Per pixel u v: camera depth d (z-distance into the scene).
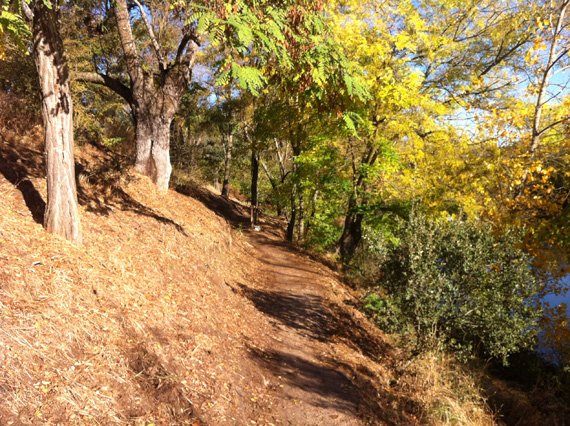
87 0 12.77
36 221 5.39
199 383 4.52
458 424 6.02
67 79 5.10
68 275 4.59
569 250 8.77
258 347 6.69
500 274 7.99
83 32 12.38
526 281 8.11
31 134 8.39
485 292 7.93
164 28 11.56
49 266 4.52
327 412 5.25
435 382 7.04
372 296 12.19
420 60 16.42
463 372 7.89
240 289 9.39
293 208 20.88
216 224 13.27
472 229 8.34
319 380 6.21
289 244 18.47
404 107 13.33
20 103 8.59
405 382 7.13
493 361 10.73
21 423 2.71
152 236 7.89
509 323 7.86
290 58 5.07
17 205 5.54
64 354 3.54
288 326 8.40
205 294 7.34
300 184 17.55
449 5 15.65
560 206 8.62
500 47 15.94
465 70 16.84
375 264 16.52
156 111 11.32
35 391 3.02
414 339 8.43
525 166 9.29
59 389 3.17
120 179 9.73
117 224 7.42
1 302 3.57
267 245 16.94
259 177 33.16
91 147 10.69
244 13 4.23
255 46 4.60
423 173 13.94
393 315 8.39
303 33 5.36
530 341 8.33
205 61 15.23
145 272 6.26
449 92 16.67
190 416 3.89
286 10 5.11
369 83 12.57
